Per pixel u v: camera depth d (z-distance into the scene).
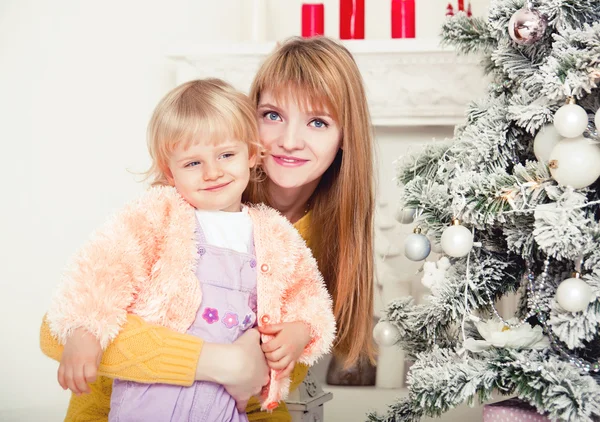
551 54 1.03
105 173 2.25
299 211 1.47
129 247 1.03
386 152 2.17
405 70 1.99
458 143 1.15
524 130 1.15
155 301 1.04
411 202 1.20
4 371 2.19
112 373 1.01
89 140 2.24
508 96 1.22
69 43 2.23
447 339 1.27
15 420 2.05
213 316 1.07
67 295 0.97
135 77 2.26
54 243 2.22
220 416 1.04
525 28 1.03
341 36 2.08
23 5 2.22
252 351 1.05
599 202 0.97
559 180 0.98
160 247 1.07
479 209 1.06
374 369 2.11
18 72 2.22
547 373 0.96
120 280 1.00
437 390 1.04
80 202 2.24
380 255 2.14
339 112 1.29
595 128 1.00
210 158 1.09
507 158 1.16
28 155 2.23
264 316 1.11
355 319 1.38
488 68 1.34
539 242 0.96
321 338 1.15
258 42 2.09
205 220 1.13
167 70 2.28
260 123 1.31
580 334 0.97
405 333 1.31
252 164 1.19
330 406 1.95
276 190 1.38
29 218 2.22
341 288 1.35
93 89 2.24
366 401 1.97
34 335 2.20
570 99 0.97
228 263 1.10
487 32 1.25
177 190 1.13
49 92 2.23
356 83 1.35
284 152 1.28
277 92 1.27
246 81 2.05
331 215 1.42
